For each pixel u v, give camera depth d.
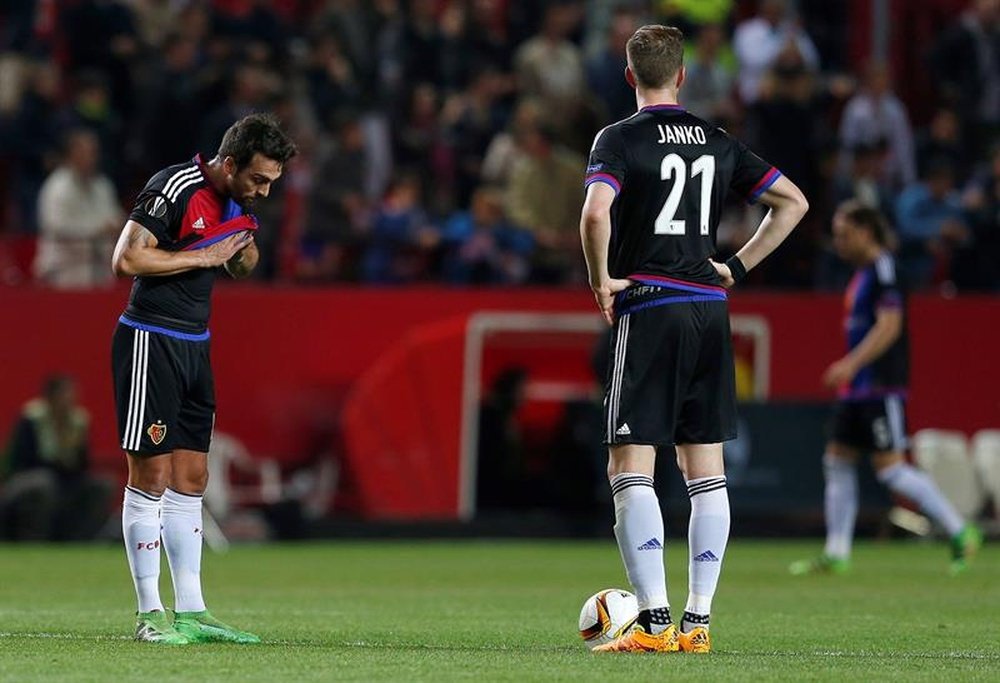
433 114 78.31
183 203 27.39
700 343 26.62
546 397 69.75
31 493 61.59
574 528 68.06
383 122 77.06
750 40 81.25
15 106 74.94
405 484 67.12
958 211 74.19
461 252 70.06
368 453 66.94
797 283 72.12
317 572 50.47
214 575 49.00
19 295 65.88
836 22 89.50
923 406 69.56
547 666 24.33
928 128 87.56
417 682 22.38
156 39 79.50
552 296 68.25
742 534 68.88
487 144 77.31
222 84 72.25
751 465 66.38
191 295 27.73
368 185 74.50
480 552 60.75
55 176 68.69
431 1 80.19
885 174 77.56
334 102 75.94
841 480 49.94
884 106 78.69
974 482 68.69
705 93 76.38
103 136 73.75
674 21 80.88
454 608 37.41
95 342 66.12
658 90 27.20
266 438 67.19
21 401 65.81
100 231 68.56
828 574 49.75
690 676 23.20
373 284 70.31
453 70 79.75
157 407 27.52
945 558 57.81
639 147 26.47
